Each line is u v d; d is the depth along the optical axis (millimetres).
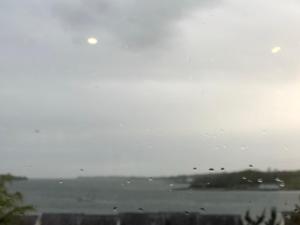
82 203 18297
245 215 8312
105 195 18453
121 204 17281
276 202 11695
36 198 18188
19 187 7949
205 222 8609
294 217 7875
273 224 8023
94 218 8727
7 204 6965
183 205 15859
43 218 8344
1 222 6883
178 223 8695
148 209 16188
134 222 8789
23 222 7277
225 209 13219
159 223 8820
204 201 15531
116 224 8703
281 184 11898
